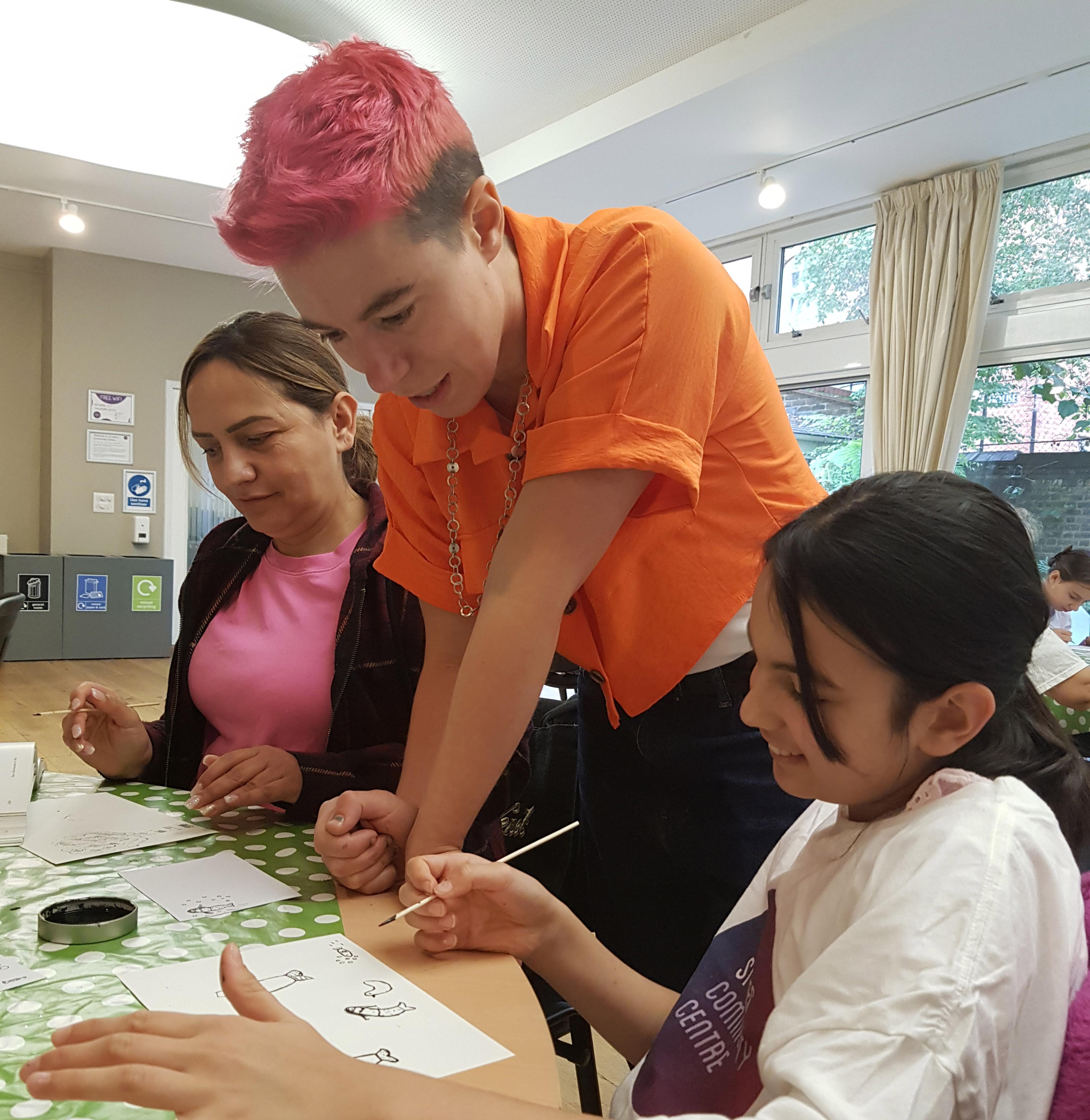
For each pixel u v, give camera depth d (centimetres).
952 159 424
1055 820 56
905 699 58
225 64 359
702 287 87
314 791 114
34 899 86
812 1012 50
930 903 50
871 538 57
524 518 85
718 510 97
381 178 68
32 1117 52
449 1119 47
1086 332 398
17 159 459
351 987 70
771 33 354
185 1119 45
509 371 94
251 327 133
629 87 408
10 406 655
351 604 133
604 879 128
